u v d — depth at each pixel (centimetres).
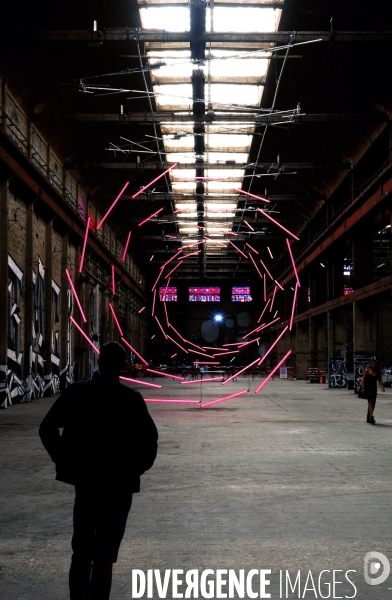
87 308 4678
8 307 2783
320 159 4234
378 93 3131
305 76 3225
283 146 4212
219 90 3428
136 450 416
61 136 3697
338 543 627
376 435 1570
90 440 407
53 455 403
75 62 2961
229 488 908
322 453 1257
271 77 3269
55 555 591
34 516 748
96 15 2662
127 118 3244
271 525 698
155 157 4525
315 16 2686
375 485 925
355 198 3962
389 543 627
